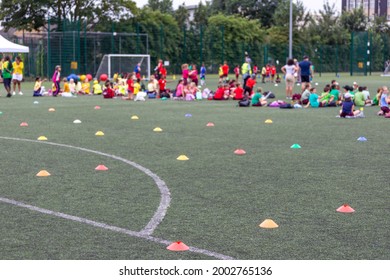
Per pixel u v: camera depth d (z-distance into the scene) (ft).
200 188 32.27
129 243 22.94
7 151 44.78
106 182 33.78
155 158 41.73
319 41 290.15
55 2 223.51
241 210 27.76
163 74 129.29
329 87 88.94
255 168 38.04
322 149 46.06
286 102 93.56
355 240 23.31
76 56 179.63
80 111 79.41
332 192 31.45
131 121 66.64
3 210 27.78
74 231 24.47
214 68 235.20
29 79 187.21
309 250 22.12
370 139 51.83
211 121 66.80
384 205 28.78
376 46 277.23
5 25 228.84
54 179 34.60
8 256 21.43
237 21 252.42
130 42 197.98
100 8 224.94
